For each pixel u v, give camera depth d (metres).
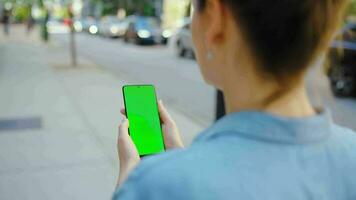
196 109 8.57
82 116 7.24
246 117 0.83
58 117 7.16
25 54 18.50
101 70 13.66
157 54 20.55
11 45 23.48
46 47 23.08
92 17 40.97
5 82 10.68
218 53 0.89
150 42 25.97
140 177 0.79
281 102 0.85
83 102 8.39
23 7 24.09
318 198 0.83
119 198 0.80
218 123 0.87
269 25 0.79
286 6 0.78
